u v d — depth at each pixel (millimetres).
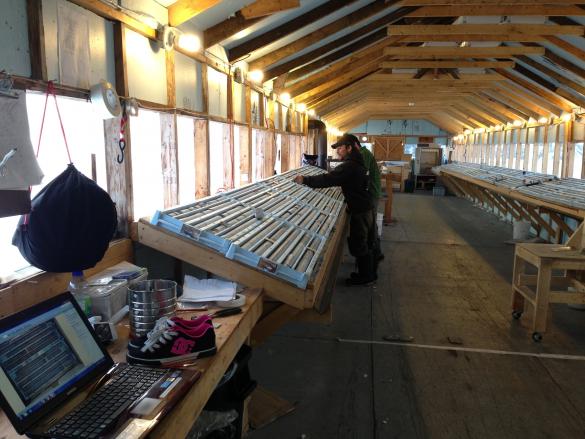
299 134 8773
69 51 1973
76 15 2020
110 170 2434
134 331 1747
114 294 1923
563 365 3303
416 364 3297
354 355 3432
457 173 12875
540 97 8977
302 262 2533
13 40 1664
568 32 5672
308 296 2262
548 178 8359
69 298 1484
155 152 3037
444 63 8438
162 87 2908
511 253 6969
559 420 2621
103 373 1439
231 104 4359
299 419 2594
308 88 7828
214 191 4250
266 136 6062
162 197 3100
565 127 8359
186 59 3324
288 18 4277
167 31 2775
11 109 1581
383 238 8062
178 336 1546
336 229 3736
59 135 2096
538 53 6891
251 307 2084
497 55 7230
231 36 3711
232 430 2152
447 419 2617
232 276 2332
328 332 3863
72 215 1744
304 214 3857
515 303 4242
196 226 2500
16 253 1911
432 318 4234
